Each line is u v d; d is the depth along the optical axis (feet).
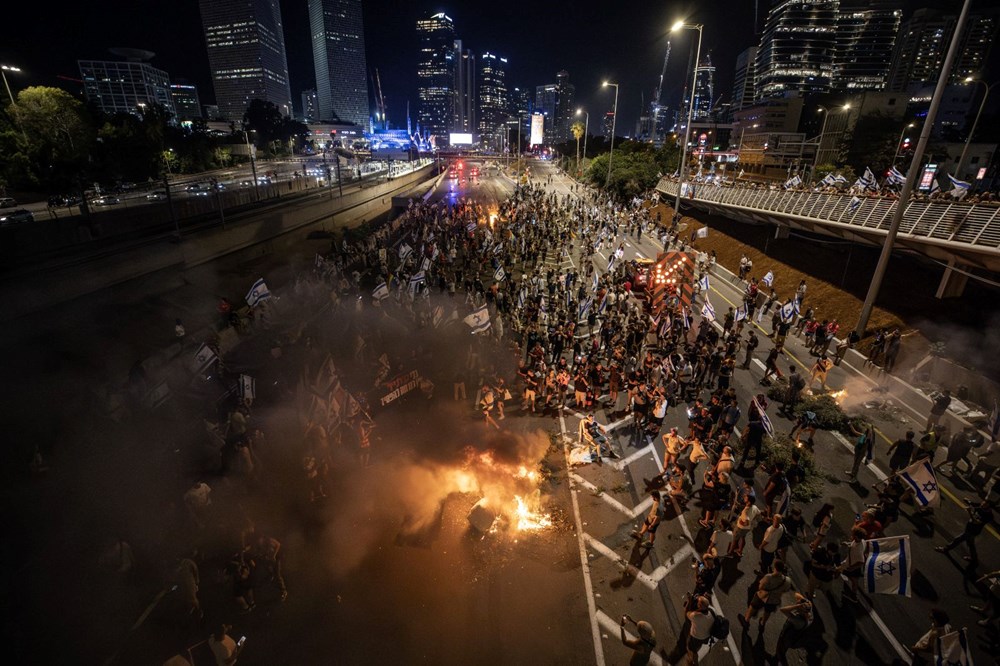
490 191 309.83
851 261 91.76
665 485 43.21
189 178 258.16
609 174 225.15
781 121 343.46
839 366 65.57
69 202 144.66
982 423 48.80
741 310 66.95
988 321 65.57
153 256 98.78
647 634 28.07
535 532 38.24
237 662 28.73
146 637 30.01
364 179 295.07
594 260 124.36
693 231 150.61
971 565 34.68
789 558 35.50
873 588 28.76
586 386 54.44
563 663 28.96
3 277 77.41
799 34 615.98
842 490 41.86
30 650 29.22
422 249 109.29
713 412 48.83
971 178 182.91
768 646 29.63
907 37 655.35
